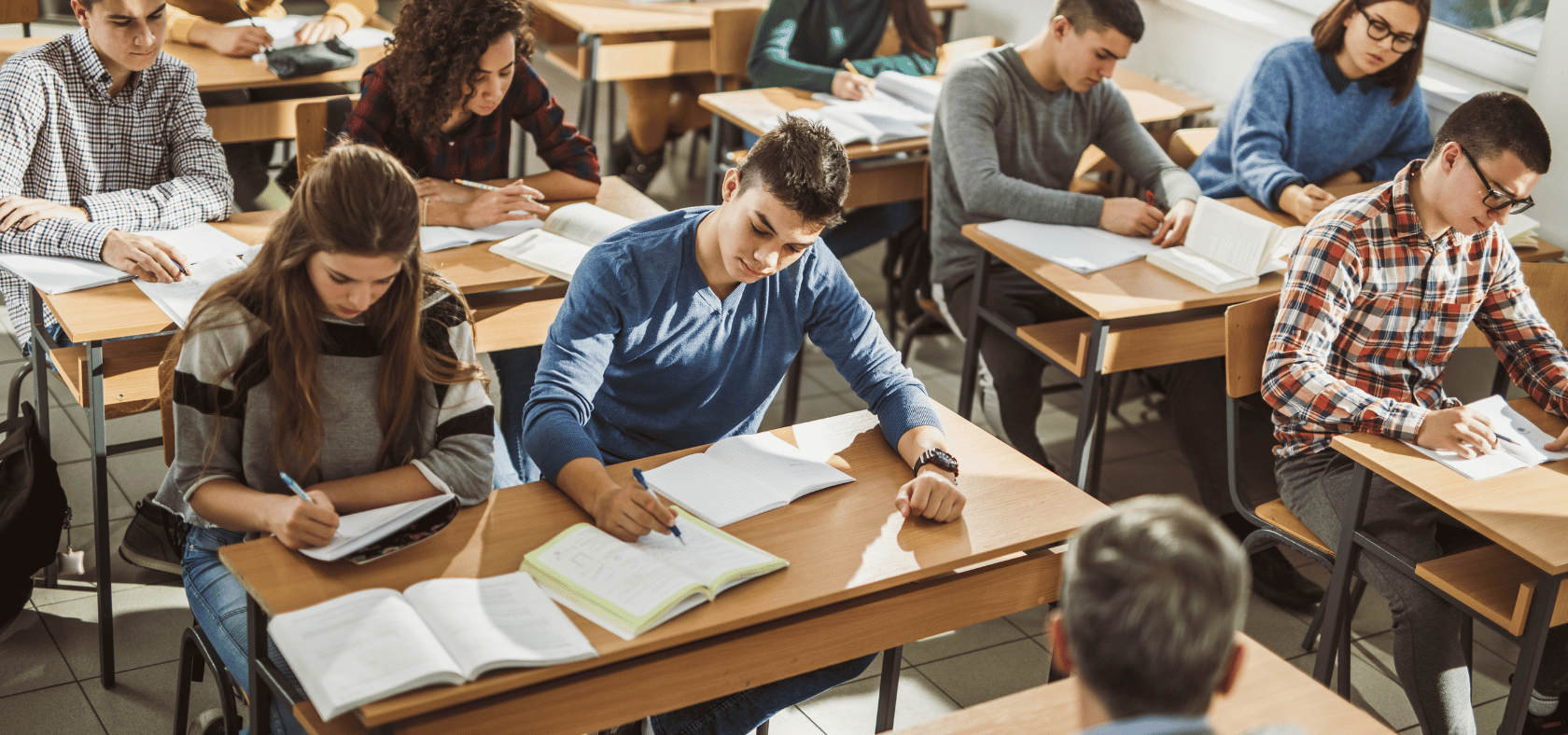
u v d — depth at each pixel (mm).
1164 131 3645
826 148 1665
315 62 3330
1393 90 3137
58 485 2258
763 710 1788
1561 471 1928
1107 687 865
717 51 3928
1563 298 2578
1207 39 3844
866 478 1782
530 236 2492
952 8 4645
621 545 1510
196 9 3576
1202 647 839
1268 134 3127
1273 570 2670
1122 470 3174
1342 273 2158
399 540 1492
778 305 1924
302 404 1544
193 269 2229
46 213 2240
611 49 4070
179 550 1912
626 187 2932
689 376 1919
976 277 2857
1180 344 2607
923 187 3434
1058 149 3115
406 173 1478
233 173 3279
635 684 1409
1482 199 2043
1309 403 2121
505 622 1348
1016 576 1683
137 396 2131
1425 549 1979
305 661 1242
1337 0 3104
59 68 2314
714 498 1676
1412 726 2295
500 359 2592
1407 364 2275
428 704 1229
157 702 2135
